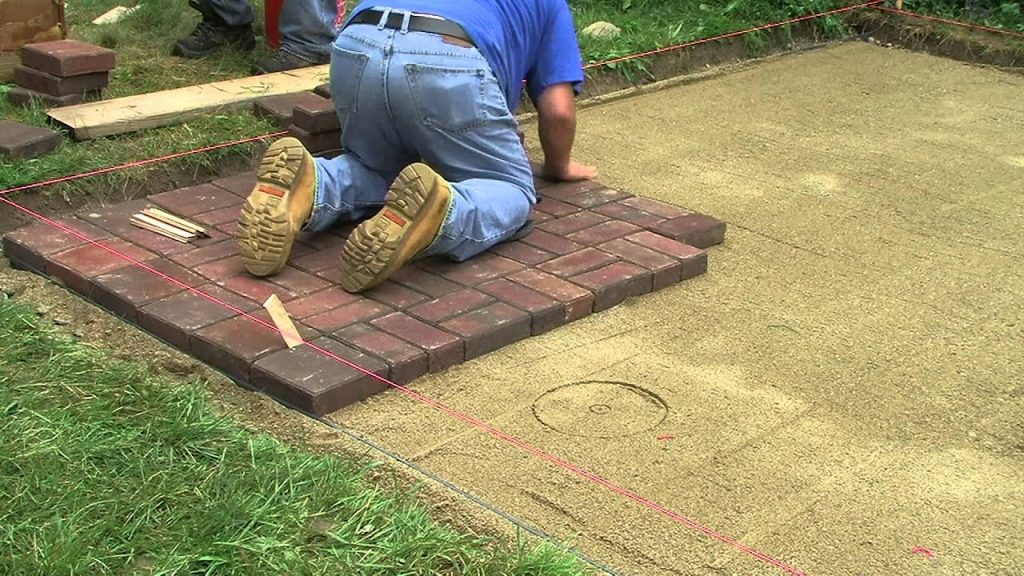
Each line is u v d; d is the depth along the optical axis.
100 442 2.99
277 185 3.93
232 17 6.46
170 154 4.96
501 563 2.63
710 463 3.12
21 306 3.76
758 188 5.27
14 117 5.14
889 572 2.72
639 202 4.80
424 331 3.63
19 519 2.68
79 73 5.32
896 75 7.25
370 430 3.24
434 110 3.96
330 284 3.94
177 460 2.99
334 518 2.78
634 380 3.55
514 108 4.45
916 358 3.76
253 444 3.04
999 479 3.11
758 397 3.47
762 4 7.98
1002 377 3.65
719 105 6.54
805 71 7.30
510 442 3.19
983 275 4.41
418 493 2.94
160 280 3.92
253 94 5.61
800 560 2.75
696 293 4.19
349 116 4.14
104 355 3.51
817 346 3.81
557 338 3.81
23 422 3.03
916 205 5.10
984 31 7.80
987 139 6.03
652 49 7.04
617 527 2.85
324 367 3.39
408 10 4.00
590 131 6.02
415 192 3.74
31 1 5.69
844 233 4.78
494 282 4.00
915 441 3.27
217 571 2.57
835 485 3.04
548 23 4.50
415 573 2.60
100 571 2.54
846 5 8.23
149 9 7.00
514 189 4.18
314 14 6.12
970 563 2.76
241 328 3.60
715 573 2.70
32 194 4.52
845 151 5.79
